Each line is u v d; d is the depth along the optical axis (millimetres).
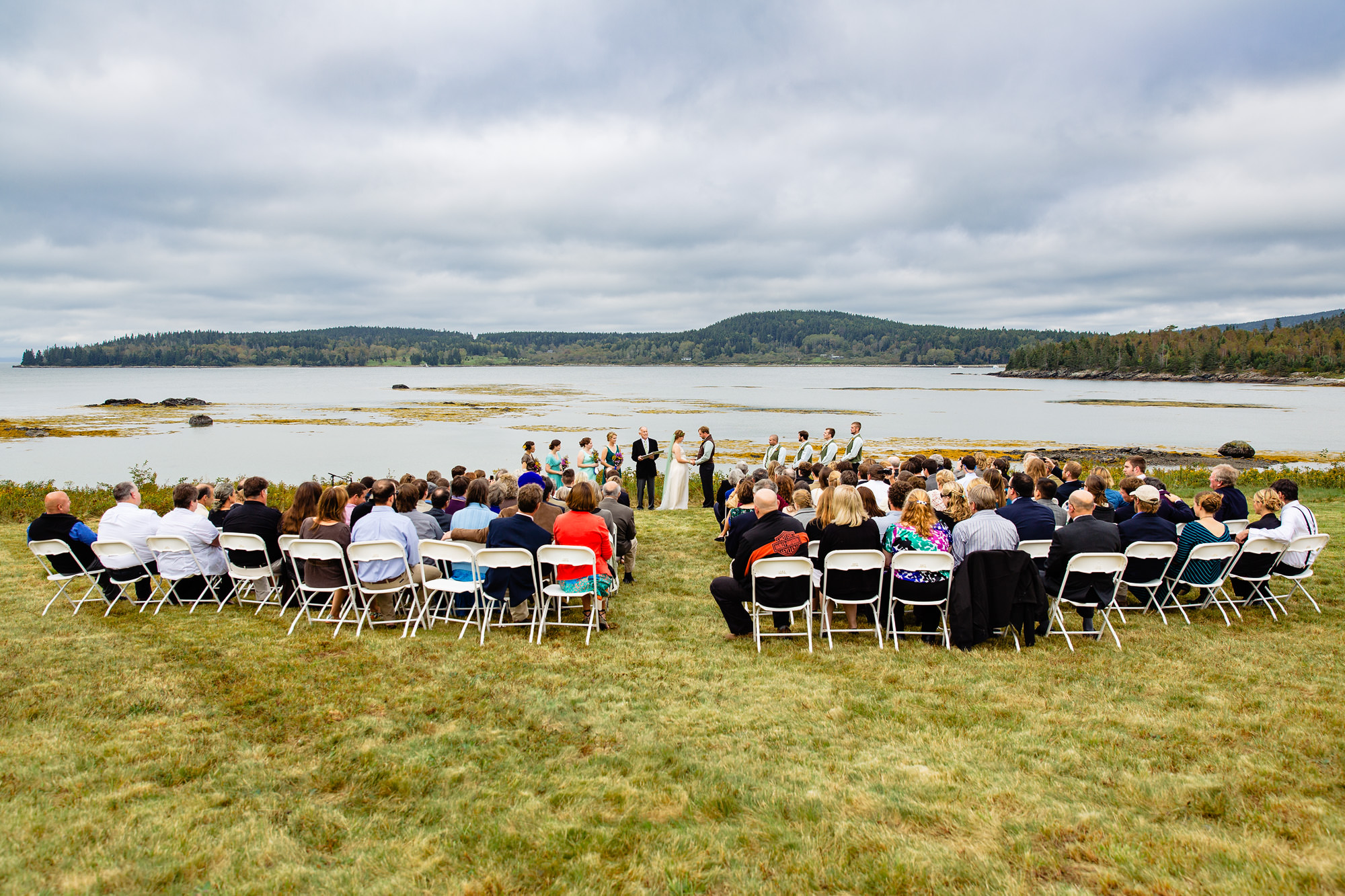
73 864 3258
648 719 4824
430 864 3340
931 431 44031
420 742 4488
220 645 6184
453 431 41750
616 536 8281
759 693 5250
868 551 6059
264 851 3398
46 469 26156
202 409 59312
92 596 7742
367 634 6516
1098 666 5680
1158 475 20062
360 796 3900
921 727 4684
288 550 6520
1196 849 3355
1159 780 3986
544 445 34844
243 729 4621
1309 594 7578
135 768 4109
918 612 6496
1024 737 4527
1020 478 7199
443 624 6871
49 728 4586
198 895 3104
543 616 6438
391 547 6379
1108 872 3211
